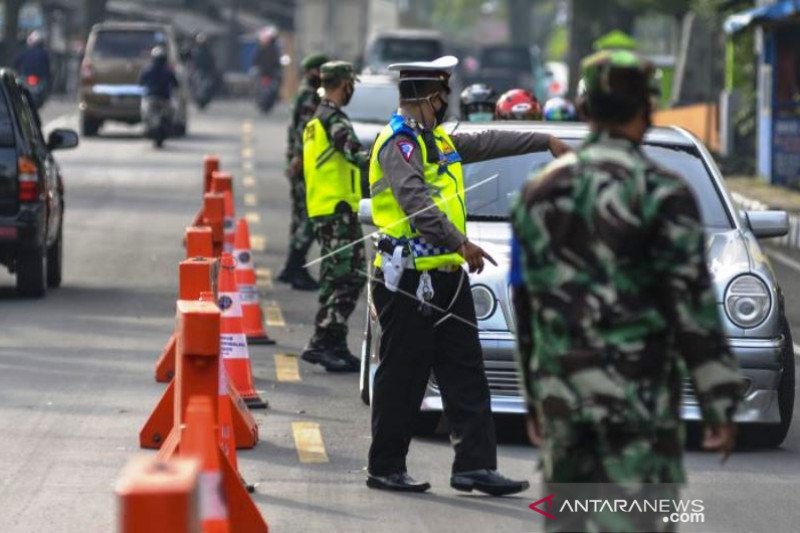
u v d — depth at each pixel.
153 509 10.99
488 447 22.91
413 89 22.38
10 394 30.28
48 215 43.88
